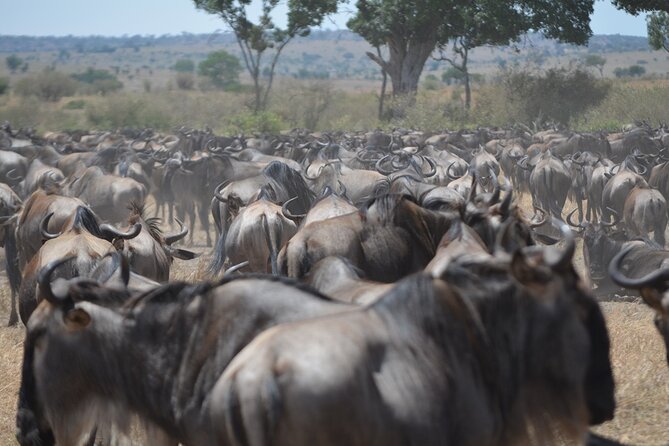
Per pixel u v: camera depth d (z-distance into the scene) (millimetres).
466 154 68750
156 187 55562
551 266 9773
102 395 11578
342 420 8438
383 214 17625
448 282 9797
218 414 8984
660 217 40844
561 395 9859
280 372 8531
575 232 32781
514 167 66062
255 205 26750
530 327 9773
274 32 120938
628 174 46156
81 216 19141
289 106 126625
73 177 46406
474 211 16297
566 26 106375
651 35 133375
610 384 10102
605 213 47094
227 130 109188
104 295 11633
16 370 21078
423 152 56250
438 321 9430
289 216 24938
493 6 107000
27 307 18094
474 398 9414
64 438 11711
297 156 62938
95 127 133250
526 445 9977
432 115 111688
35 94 182000
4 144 75812
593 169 52688
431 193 22125
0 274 36875
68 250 17688
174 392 11086
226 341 10836
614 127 101000
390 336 9180
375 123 117625
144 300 11430
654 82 147000
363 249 17422
